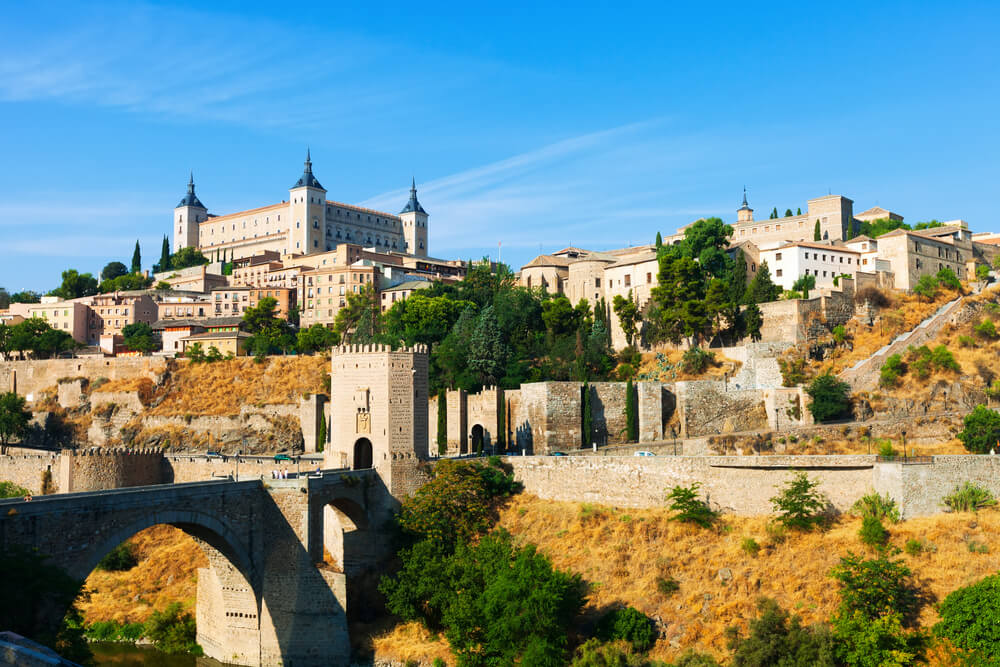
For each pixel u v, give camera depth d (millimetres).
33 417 172750
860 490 86812
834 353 142875
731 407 129875
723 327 154500
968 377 131125
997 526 81062
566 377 146250
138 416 166125
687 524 89688
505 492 102375
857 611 72125
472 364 142125
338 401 101750
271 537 84000
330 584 83500
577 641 78438
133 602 96938
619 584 84500
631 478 96688
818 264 175000
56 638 58156
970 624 68688
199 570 90438
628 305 163125
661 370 147125
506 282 199375
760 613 76812
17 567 55844
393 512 96500
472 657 78562
